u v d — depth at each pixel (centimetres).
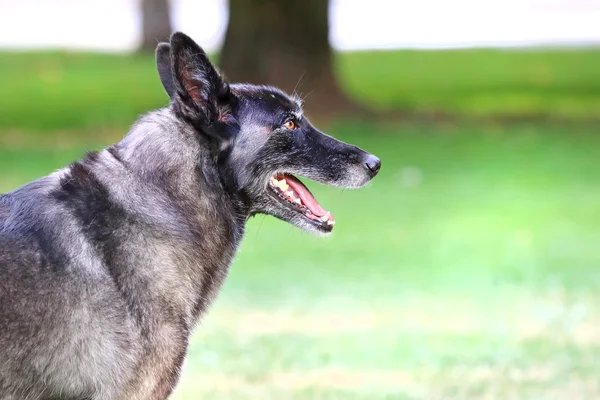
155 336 611
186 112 648
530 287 1237
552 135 2309
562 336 1045
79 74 3566
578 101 2845
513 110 2672
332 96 2469
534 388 895
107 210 611
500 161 2034
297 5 2433
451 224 1555
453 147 2164
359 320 1108
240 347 1010
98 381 598
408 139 2231
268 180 695
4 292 572
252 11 2439
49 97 2889
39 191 613
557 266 1323
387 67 3734
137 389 610
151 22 4491
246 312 1142
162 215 623
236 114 676
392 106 2634
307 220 716
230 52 2466
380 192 1777
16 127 2320
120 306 600
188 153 647
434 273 1295
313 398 868
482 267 1318
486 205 1681
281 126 696
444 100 2848
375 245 1437
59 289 585
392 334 1053
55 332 583
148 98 2820
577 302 1176
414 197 1736
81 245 598
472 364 961
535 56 4056
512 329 1071
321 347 1010
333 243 1451
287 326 1089
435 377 927
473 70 3656
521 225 1541
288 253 1402
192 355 986
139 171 630
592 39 4734
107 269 601
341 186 724
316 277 1277
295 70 2441
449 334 1054
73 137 2188
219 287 678
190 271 635
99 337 593
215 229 661
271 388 898
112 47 4734
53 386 591
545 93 3023
